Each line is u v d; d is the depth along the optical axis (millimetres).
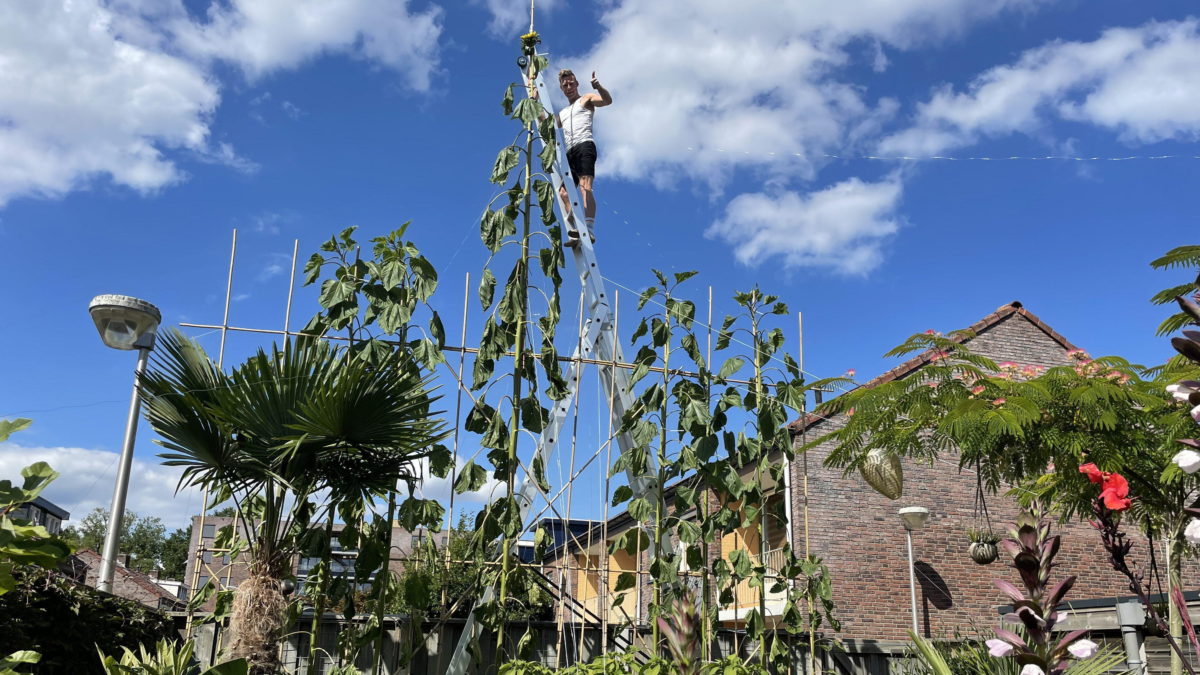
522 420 5664
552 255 5914
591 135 8312
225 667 4172
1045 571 2400
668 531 6402
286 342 5000
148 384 4875
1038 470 7055
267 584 4828
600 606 6188
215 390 4781
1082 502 7145
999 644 2389
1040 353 14734
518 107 6172
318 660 6328
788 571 6629
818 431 12539
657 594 5938
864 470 9539
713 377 6484
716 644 6953
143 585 23312
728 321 6832
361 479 5262
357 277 5766
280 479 4801
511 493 5523
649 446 5953
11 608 4730
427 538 5469
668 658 5773
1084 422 6672
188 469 5004
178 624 6582
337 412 4836
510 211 5953
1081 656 2252
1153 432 6637
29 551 2799
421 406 5266
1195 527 2123
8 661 3209
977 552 11945
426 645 6242
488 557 5773
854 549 12227
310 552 5051
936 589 12344
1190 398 2154
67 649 5031
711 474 6188
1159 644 7094
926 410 6938
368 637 5211
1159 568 12539
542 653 6605
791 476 12172
